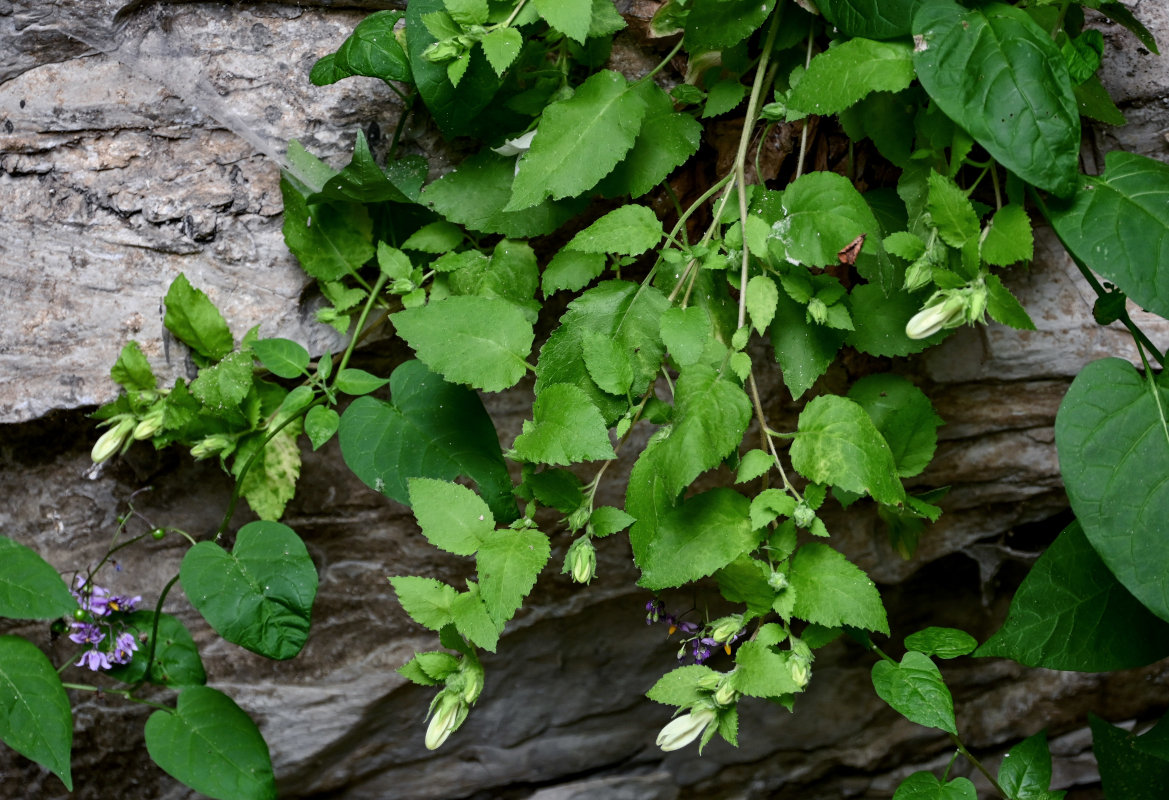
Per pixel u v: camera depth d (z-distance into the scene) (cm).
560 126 103
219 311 109
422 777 122
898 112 103
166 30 108
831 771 125
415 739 121
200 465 113
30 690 106
